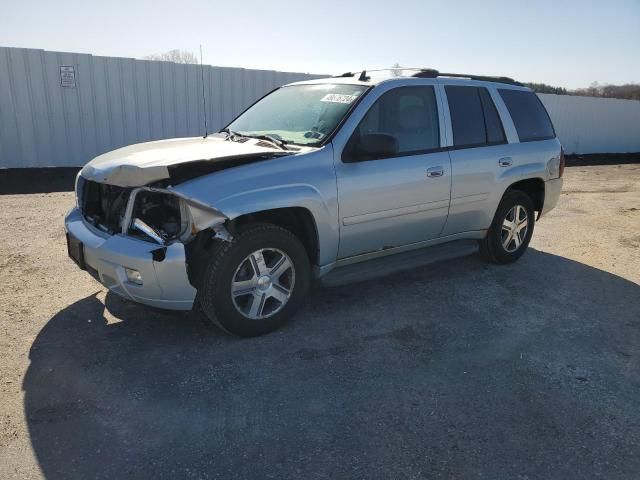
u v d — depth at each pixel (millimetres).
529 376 3617
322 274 4312
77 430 2869
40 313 4289
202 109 12641
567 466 2734
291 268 4070
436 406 3221
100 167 3900
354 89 4648
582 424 3096
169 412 3064
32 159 11117
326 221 4113
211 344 3887
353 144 4281
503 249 5938
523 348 4031
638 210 9875
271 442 2842
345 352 3854
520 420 3111
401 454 2779
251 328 3932
